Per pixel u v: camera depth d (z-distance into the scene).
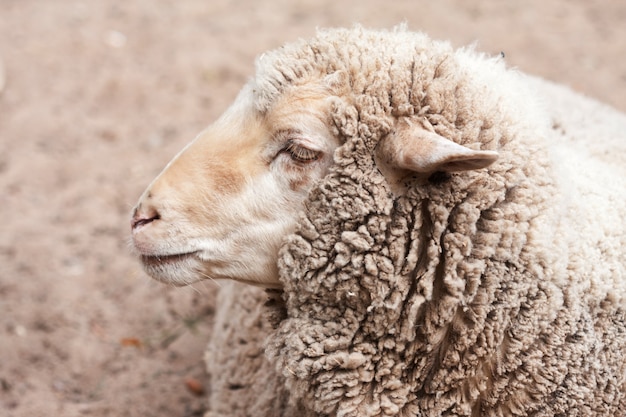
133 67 9.27
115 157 7.67
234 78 9.01
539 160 3.23
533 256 3.16
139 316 5.87
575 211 3.37
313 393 3.42
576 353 3.24
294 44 3.40
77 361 5.46
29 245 6.44
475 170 3.11
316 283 3.27
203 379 5.34
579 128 4.44
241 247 3.37
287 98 3.24
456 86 3.20
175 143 7.87
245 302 4.45
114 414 5.05
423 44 3.31
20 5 10.98
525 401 3.26
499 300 3.18
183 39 9.95
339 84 3.21
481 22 10.24
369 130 3.13
